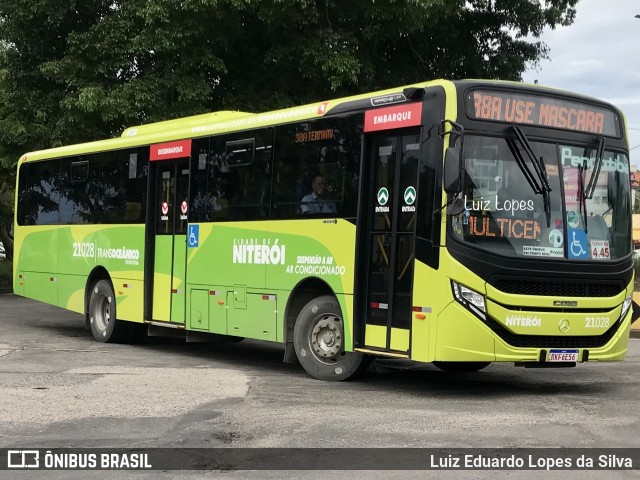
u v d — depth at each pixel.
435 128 9.03
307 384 10.04
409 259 9.23
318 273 10.31
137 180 13.90
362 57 20.45
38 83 22.70
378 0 19.39
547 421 7.77
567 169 9.40
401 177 9.41
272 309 10.99
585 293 9.28
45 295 16.55
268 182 11.20
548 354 9.04
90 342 14.74
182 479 5.91
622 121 9.97
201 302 12.30
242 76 21.59
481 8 22.98
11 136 22.25
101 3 21.12
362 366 10.11
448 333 8.75
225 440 7.02
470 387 10.02
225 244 11.88
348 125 10.09
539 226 9.11
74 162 15.82
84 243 15.29
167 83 19.80
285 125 11.02
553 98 9.45
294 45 19.94
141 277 13.61
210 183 12.27
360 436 7.13
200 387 9.68
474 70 23.12
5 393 9.13
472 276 8.73
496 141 9.06
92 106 19.55
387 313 9.46
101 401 8.71
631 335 17.58
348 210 9.95
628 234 9.77
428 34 22.16
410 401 8.89
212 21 19.50
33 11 20.80
